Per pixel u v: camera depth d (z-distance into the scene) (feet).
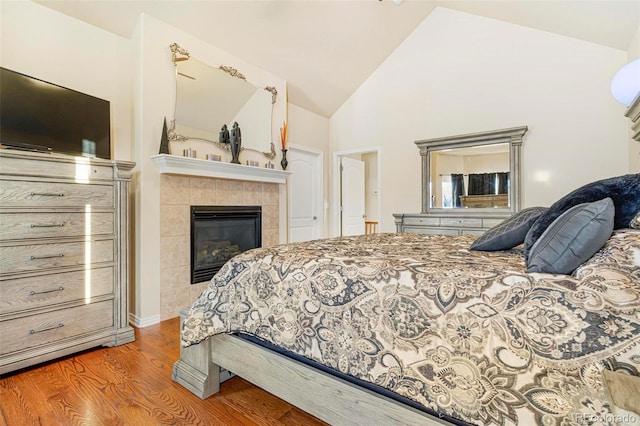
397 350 3.57
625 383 2.23
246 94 12.14
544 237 3.61
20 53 7.82
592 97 11.04
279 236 13.92
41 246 6.63
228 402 5.43
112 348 7.55
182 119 10.09
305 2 10.90
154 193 9.46
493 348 3.03
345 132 16.88
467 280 3.40
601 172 10.91
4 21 7.60
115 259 7.76
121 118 9.52
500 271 3.47
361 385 3.97
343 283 4.11
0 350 6.11
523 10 10.96
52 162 6.77
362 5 11.92
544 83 11.83
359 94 16.31
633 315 2.58
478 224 12.02
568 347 2.73
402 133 14.99
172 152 9.81
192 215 10.43
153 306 9.42
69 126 7.80
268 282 4.87
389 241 7.12
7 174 6.20
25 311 6.41
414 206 14.70
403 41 14.76
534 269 3.35
